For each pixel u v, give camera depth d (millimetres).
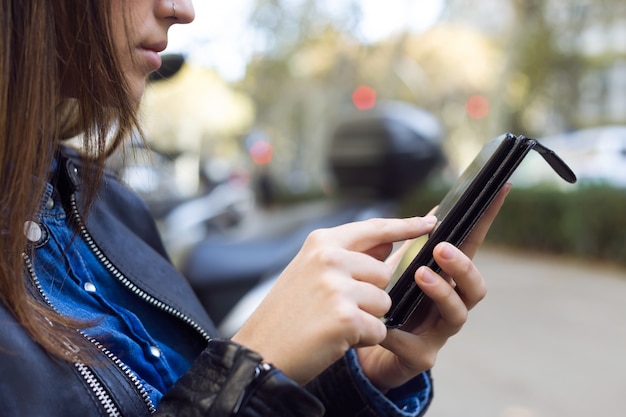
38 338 631
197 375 642
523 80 14273
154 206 3613
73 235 817
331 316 628
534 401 3225
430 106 20219
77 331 690
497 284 5906
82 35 699
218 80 17344
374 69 15930
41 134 660
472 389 3381
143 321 894
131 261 917
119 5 733
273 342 642
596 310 4941
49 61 661
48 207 809
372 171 2791
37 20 649
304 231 2619
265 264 2465
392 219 738
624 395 3287
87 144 760
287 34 14875
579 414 3078
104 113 740
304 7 14328
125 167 973
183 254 2488
